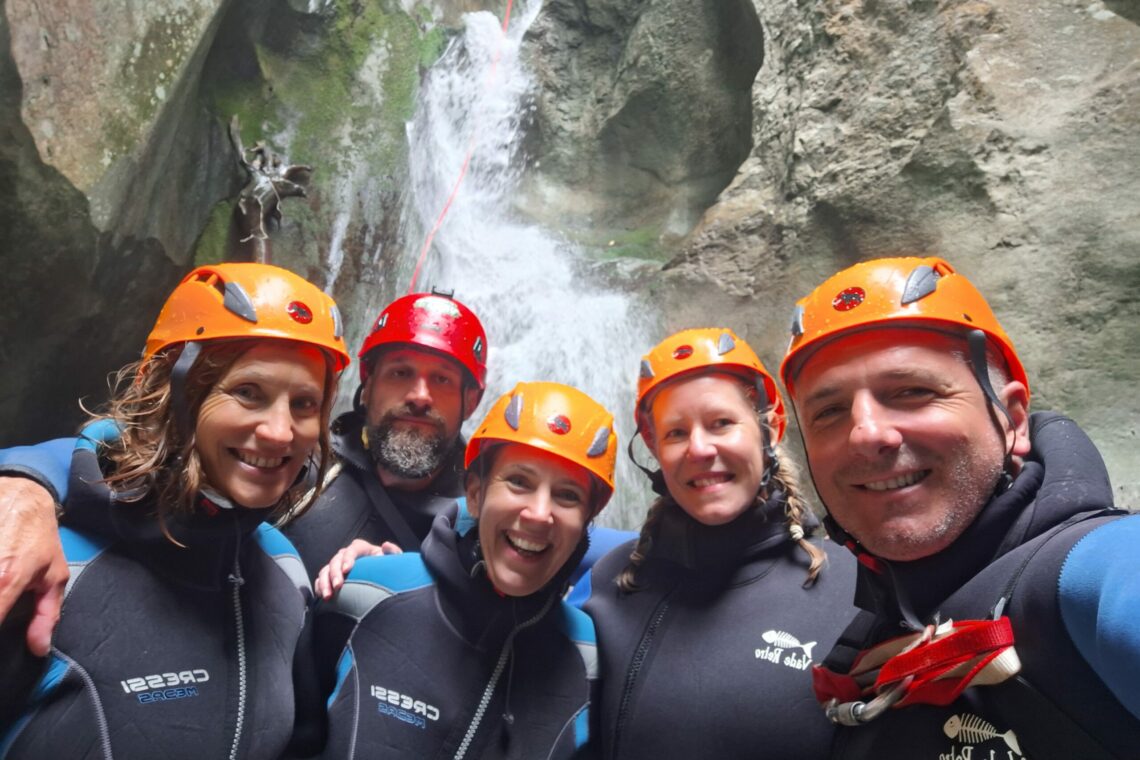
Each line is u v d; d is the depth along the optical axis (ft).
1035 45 8.00
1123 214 6.94
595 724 3.01
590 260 12.42
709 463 3.03
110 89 7.61
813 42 9.84
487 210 13.84
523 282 12.39
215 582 2.45
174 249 9.43
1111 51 7.60
